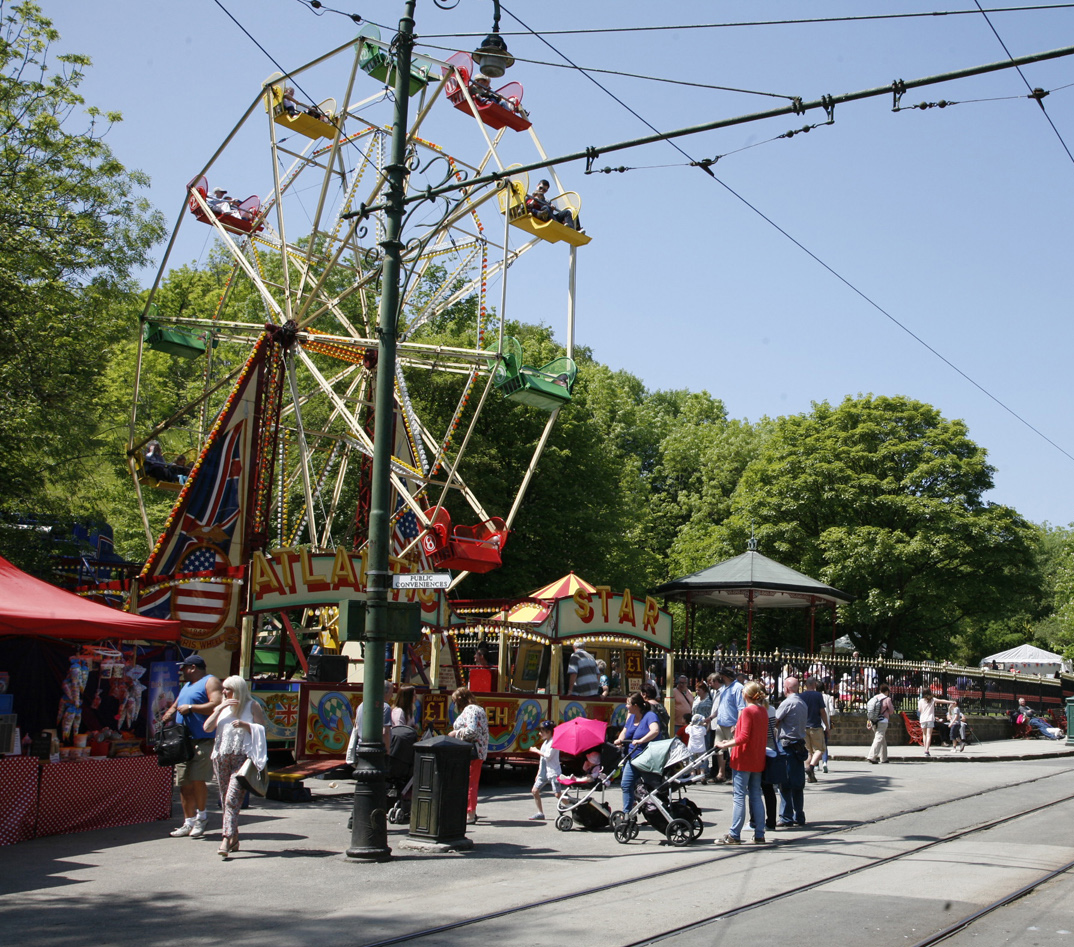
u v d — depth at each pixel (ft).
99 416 84.53
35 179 74.95
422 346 81.05
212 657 61.31
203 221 81.71
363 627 38.09
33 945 25.16
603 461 132.77
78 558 79.25
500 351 77.51
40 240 73.05
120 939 25.75
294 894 30.96
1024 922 27.48
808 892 31.14
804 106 31.76
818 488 145.59
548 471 123.44
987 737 113.19
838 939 25.43
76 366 79.41
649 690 66.39
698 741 54.08
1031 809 52.37
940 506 136.77
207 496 63.82
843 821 47.14
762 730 41.14
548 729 48.01
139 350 80.18
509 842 41.04
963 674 114.01
